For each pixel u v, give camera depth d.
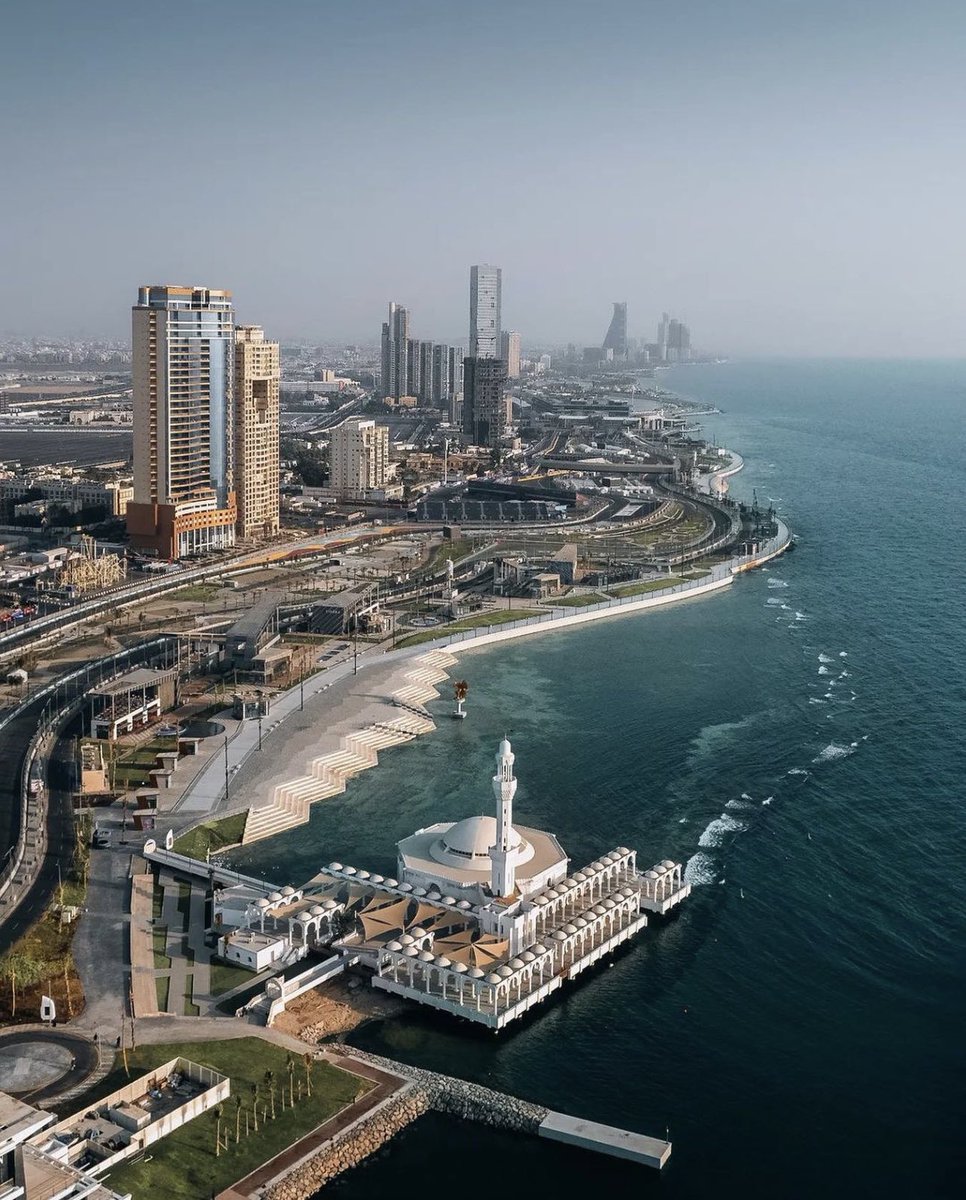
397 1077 189.50
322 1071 190.12
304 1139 173.62
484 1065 196.25
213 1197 161.38
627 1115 184.12
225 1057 191.38
